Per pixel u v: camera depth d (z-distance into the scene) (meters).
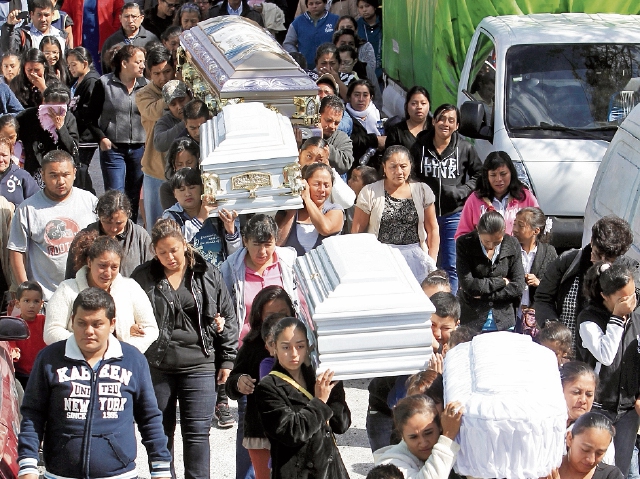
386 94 21.47
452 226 14.18
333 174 12.31
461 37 17.50
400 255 7.73
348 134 15.55
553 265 10.21
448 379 6.71
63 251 11.41
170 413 9.46
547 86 15.32
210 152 10.32
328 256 7.67
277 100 12.59
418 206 12.73
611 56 15.62
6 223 12.02
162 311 9.23
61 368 7.57
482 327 11.16
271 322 8.16
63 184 11.37
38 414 7.57
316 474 7.68
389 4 21.56
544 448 6.29
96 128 16.83
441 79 17.61
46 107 14.95
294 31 22.83
